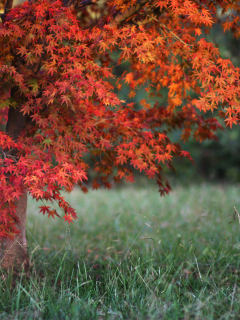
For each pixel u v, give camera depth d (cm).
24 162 380
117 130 503
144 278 462
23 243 498
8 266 480
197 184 1697
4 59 416
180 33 491
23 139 443
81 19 531
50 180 373
